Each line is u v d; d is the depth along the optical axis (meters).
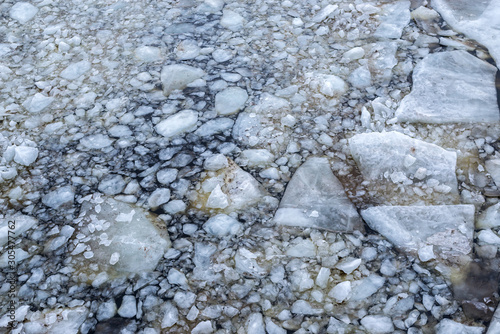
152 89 1.81
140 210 1.41
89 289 1.24
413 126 1.59
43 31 2.17
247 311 1.17
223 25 2.12
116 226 1.37
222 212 1.39
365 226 1.34
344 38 1.98
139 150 1.59
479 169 1.45
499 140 1.52
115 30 2.14
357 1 2.16
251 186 1.45
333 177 1.46
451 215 1.33
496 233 1.29
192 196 1.44
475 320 1.12
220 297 1.20
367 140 1.49
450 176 1.42
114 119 1.71
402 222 1.33
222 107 1.71
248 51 1.96
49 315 1.19
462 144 1.52
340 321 1.14
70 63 1.98
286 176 1.48
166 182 1.48
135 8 2.28
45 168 1.55
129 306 1.20
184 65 1.90
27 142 1.63
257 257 1.28
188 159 1.55
